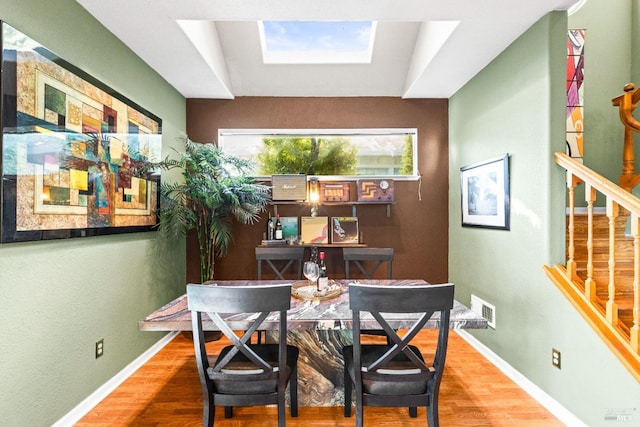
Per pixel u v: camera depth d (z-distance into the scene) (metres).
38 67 1.72
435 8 2.14
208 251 3.46
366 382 1.61
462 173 3.44
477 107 3.17
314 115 3.90
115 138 2.39
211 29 3.05
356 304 1.51
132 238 2.67
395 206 3.89
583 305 1.91
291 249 3.00
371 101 3.90
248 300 1.48
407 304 1.48
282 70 3.63
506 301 2.66
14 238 1.59
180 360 2.85
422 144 3.88
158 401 2.24
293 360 1.86
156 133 3.03
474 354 2.95
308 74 3.67
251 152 3.99
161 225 3.04
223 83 3.42
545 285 2.22
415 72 3.35
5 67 1.54
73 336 2.02
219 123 3.86
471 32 2.44
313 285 2.38
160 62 2.88
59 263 1.91
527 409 2.15
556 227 2.19
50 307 1.85
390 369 1.70
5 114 1.54
